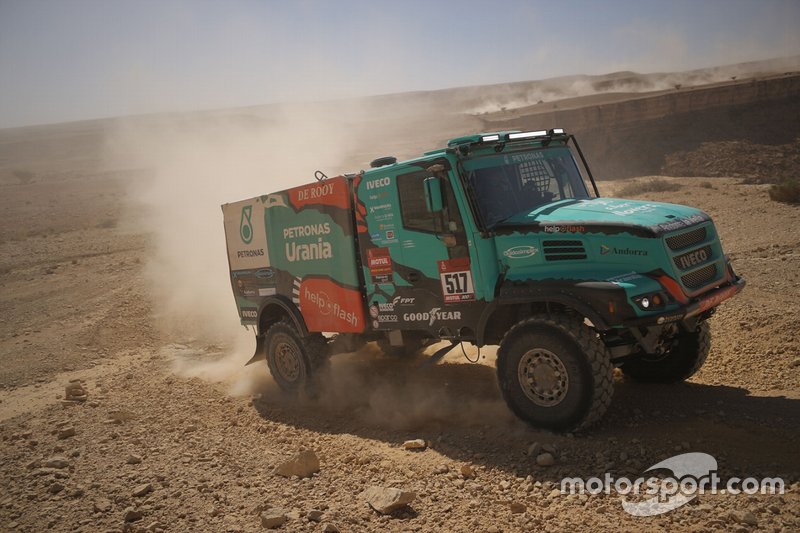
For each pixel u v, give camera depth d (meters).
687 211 6.31
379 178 7.20
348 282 7.75
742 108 67.62
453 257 6.65
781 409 5.74
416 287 7.09
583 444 5.65
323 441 6.90
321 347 8.41
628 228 5.74
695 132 67.56
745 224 17.89
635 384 7.11
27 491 6.48
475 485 5.31
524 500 4.95
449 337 6.92
